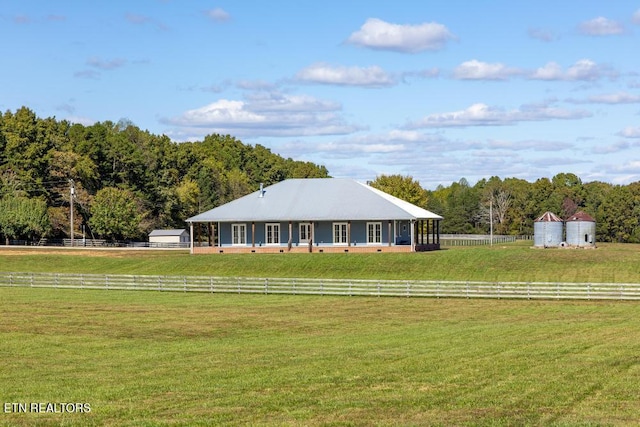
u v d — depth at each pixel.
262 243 87.69
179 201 149.00
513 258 75.50
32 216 115.31
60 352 35.22
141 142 161.50
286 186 91.50
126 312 50.59
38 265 82.62
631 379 27.08
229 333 41.41
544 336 38.69
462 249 85.50
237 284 63.56
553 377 27.56
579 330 41.00
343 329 42.69
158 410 23.14
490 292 58.47
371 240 86.06
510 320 46.03
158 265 79.81
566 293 57.06
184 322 45.78
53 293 62.75
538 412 22.38
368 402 23.80
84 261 84.00
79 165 134.75
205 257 81.38
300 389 25.91
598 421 21.27
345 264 74.69
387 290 60.38
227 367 30.61
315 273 72.75
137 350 35.69
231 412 22.69
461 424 21.03
